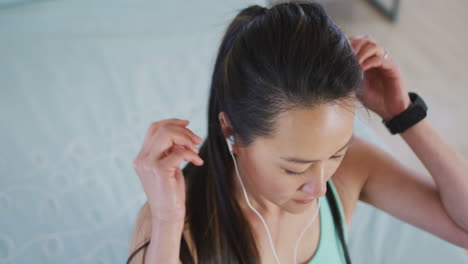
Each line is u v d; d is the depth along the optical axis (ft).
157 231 2.03
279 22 1.75
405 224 4.00
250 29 1.82
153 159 1.94
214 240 2.38
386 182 2.79
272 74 1.68
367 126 4.75
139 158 1.98
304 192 2.01
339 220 2.74
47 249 3.88
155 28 6.42
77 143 4.77
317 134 1.72
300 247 2.62
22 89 5.46
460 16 9.28
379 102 2.66
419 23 9.14
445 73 7.82
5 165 4.54
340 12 9.64
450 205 2.60
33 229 4.01
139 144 4.76
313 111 1.69
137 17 6.63
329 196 2.72
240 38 1.83
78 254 3.87
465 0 9.72
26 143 4.78
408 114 2.61
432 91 7.45
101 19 6.58
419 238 3.86
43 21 6.51
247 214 2.51
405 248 3.79
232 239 2.39
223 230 2.40
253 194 2.44
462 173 2.57
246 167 2.05
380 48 2.44
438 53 8.30
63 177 4.45
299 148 1.76
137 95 5.34
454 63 8.04
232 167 2.45
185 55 5.93
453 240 2.72
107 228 4.06
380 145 4.43
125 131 4.90
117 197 4.29
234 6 6.71
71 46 6.12
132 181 4.42
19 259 3.81
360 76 1.78
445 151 2.61
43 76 5.65
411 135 2.66
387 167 2.81
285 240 2.57
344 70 1.67
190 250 2.36
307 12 1.80
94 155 4.65
